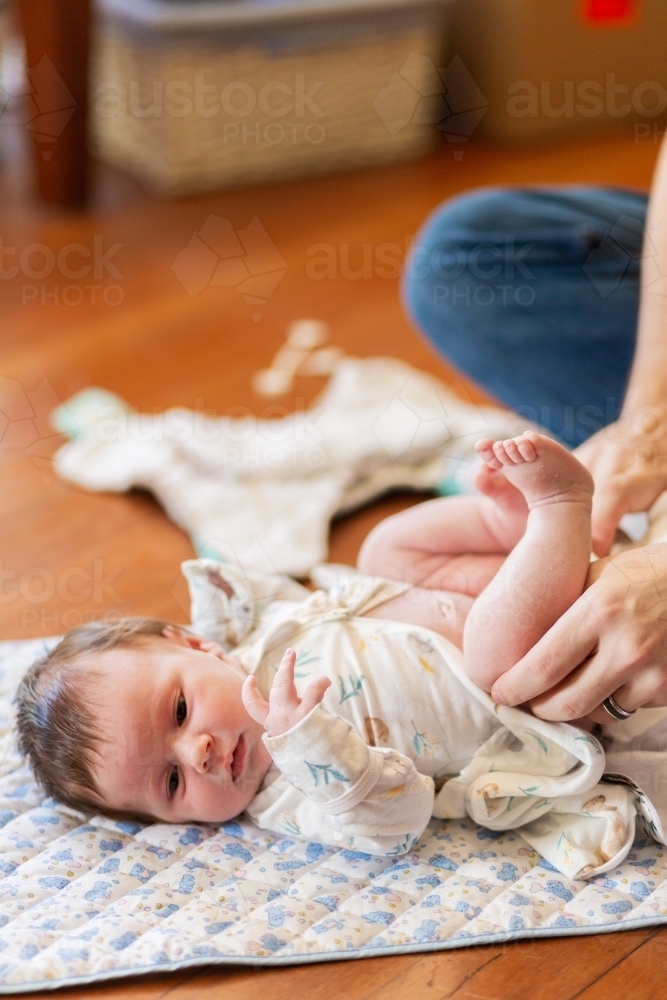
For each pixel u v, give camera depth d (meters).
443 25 2.51
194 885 0.86
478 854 0.88
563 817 0.89
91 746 0.91
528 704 0.87
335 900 0.84
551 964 0.79
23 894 0.86
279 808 0.90
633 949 0.79
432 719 0.90
